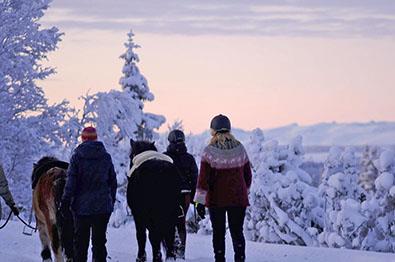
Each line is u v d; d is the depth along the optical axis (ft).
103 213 40.83
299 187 87.45
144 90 168.04
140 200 43.01
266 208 88.58
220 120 42.16
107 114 124.57
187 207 48.06
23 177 119.14
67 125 119.85
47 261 47.39
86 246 41.27
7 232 64.69
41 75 114.93
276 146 91.20
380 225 72.95
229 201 41.50
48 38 113.29
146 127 164.45
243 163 42.01
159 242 42.68
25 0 114.11
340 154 87.86
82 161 40.50
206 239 59.31
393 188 72.49
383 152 76.79
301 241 85.97
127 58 169.17
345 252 47.62
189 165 48.57
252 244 52.37
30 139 114.62
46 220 45.19
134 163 45.01
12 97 114.83
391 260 44.14
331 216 75.41
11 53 113.19
